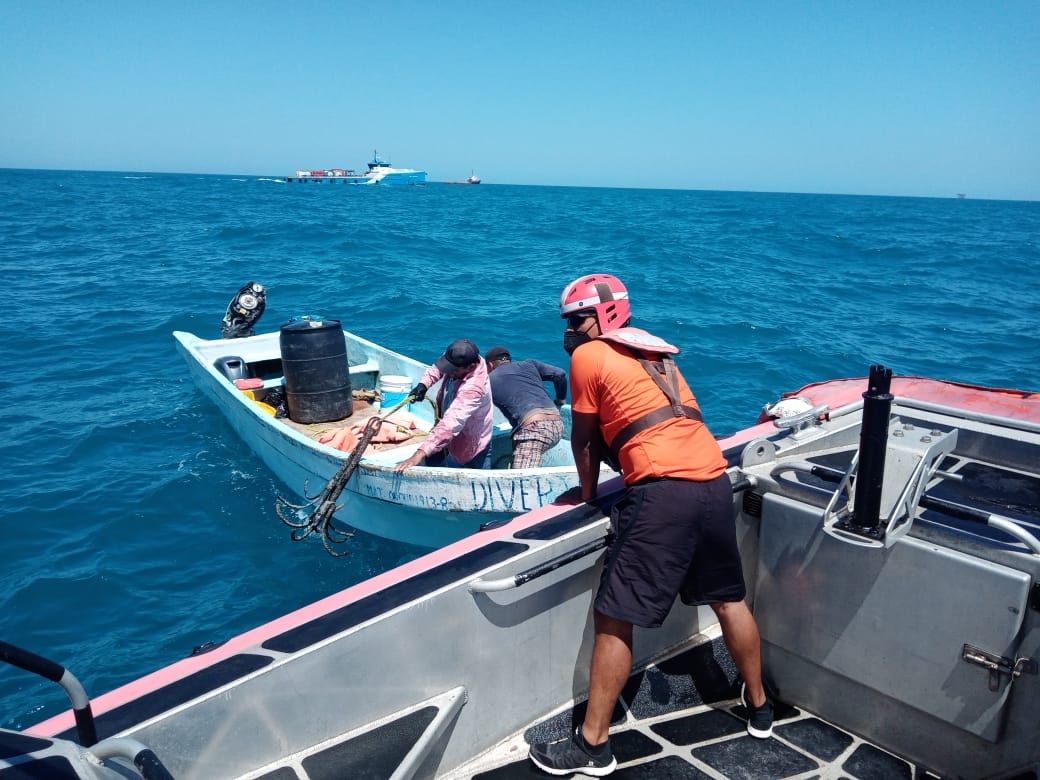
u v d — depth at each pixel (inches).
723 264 1020.5
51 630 214.7
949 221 2635.3
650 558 93.1
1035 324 647.8
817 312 679.7
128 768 66.1
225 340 401.4
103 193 3090.6
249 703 78.0
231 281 790.5
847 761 100.9
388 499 239.8
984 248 1379.2
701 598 100.9
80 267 882.1
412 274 858.1
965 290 842.2
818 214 2726.4
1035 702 87.1
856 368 492.7
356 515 261.1
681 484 93.2
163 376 450.0
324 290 746.8
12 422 369.7
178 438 346.6
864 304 734.5
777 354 519.2
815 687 108.8
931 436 96.8
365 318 626.2
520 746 101.9
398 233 1341.0
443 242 1221.1
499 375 247.0
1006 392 145.6
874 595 98.4
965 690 91.7
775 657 112.6
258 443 310.2
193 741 75.0
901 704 99.3
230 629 215.0
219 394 342.0
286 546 257.6
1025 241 1659.7
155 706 74.0
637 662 116.1
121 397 408.2
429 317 626.5
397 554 252.2
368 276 834.8
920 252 1263.5
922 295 800.3
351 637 84.0
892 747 102.0
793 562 106.7
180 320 594.9
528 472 220.8
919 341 571.5
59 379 445.4
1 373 458.6
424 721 89.0
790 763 101.0
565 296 105.3
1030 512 100.0
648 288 776.3
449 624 91.9
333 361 301.6
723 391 437.7
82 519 273.4
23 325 579.2
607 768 97.7
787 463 112.3
